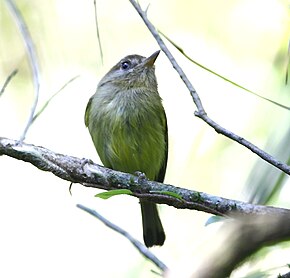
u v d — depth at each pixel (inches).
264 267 197.8
